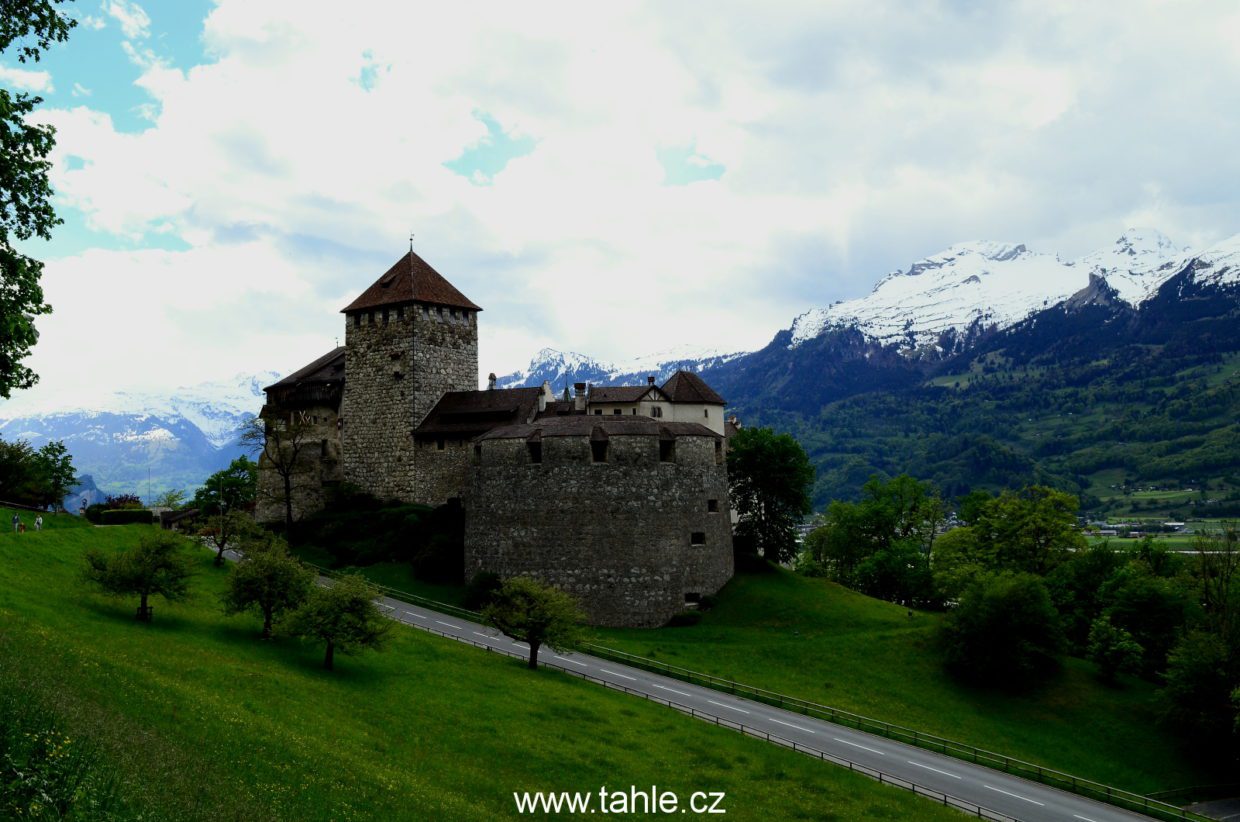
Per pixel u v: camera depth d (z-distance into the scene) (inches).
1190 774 3149.6
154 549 2851.9
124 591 2763.3
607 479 4197.8
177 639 2618.1
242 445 5255.9
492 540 4291.3
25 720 1296.8
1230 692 3164.4
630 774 2267.5
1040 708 3457.2
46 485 4884.4
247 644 2797.7
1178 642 3715.6
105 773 1262.3
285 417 5246.1
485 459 4370.1
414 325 5027.1
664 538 4192.9
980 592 3715.6
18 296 1381.6
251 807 1422.2
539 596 3213.6
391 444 5044.3
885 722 3112.7
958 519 6520.7
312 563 4559.5
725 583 4441.4
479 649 3309.5
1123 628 3986.2
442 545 4446.4
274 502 5172.2
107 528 3907.5
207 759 1571.1
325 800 1614.2
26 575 2849.4
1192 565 4798.2
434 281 5265.8
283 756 1768.0
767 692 3265.3
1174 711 3299.7
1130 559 5064.0
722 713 2898.6
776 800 2224.4
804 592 4441.4
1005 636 3563.0
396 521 4726.9
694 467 4360.2
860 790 2342.5
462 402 5044.3
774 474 4960.6
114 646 2295.8
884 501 6127.0
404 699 2524.6
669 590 4158.5
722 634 3964.1
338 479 5275.6
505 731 2409.0
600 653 3538.4
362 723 2246.6
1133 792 2871.6
